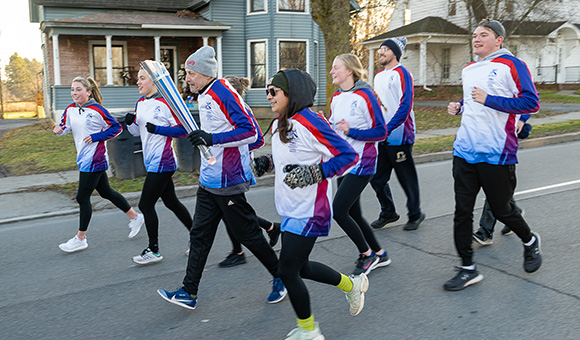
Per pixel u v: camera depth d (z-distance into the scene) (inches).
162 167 183.6
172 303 158.4
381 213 229.6
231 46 863.1
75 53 821.2
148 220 189.9
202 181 148.3
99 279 181.2
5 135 687.7
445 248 200.1
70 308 156.6
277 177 124.3
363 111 163.9
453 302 149.9
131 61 857.5
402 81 203.2
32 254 212.2
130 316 149.8
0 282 180.5
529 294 153.3
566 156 399.2
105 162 209.9
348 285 133.0
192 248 149.4
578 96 952.3
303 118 116.6
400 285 164.2
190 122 143.9
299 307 122.1
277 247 213.9
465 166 155.4
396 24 1355.8
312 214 120.6
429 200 281.0
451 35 1088.8
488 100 144.4
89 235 238.2
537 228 219.0
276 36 848.3
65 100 766.5
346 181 168.2
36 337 137.6
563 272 169.5
